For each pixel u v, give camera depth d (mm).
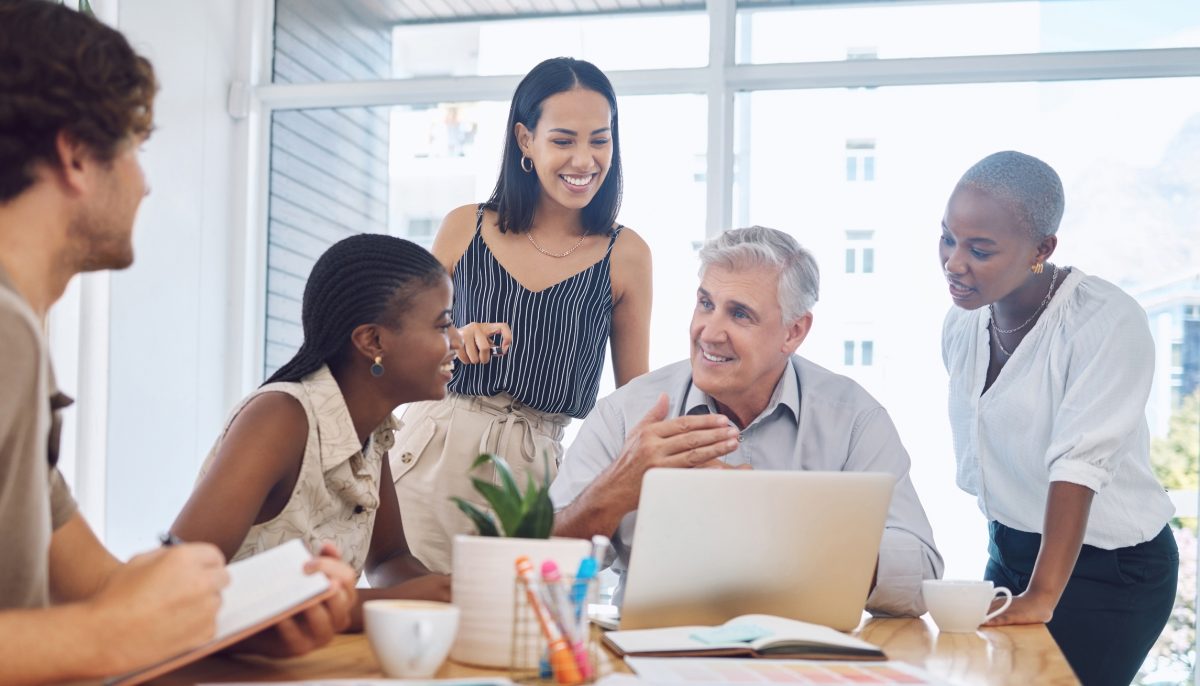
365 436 1631
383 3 3941
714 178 3584
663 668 1146
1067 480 1941
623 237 2570
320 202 3955
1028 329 2184
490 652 1141
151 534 3686
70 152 1022
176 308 3746
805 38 3619
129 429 3607
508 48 3844
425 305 1574
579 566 1105
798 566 1396
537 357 2463
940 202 3482
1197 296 3285
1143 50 3316
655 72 3637
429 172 3883
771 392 1932
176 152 3727
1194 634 3189
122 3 3510
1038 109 3416
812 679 1123
